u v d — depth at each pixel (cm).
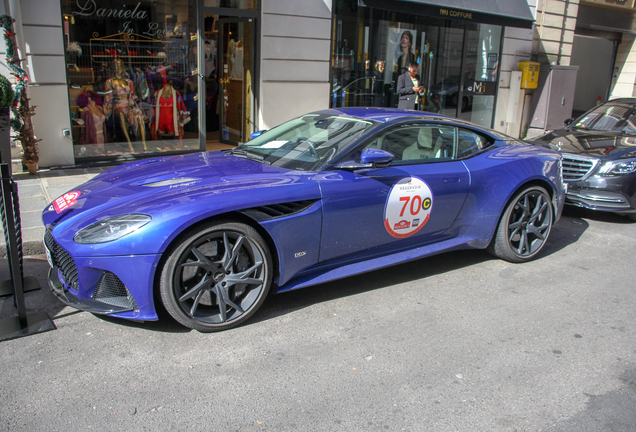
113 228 278
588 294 383
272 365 271
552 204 458
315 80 907
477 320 333
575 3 1288
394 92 1059
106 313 281
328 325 319
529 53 1245
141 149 790
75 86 706
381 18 991
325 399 243
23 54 641
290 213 313
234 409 234
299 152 367
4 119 581
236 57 910
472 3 998
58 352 276
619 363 287
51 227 306
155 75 779
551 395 254
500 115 1241
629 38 1623
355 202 336
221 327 303
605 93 1730
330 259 343
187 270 290
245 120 914
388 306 349
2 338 285
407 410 237
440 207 383
